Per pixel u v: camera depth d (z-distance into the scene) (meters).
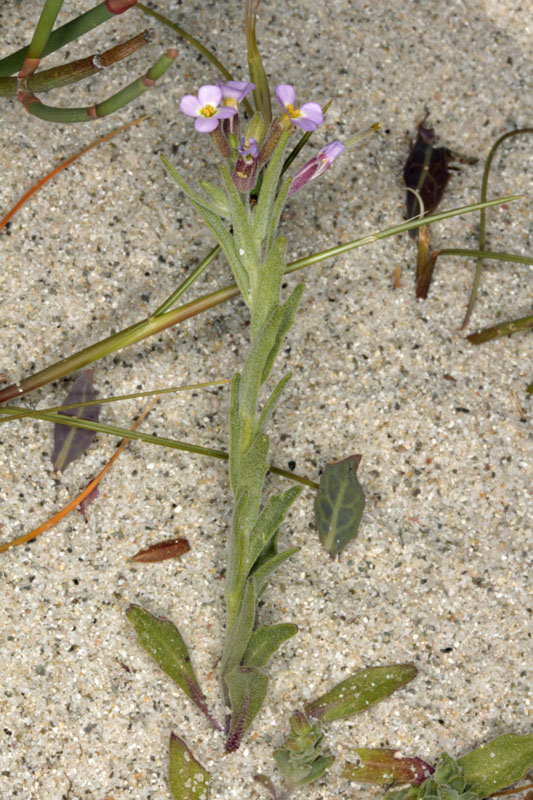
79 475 0.37
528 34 0.39
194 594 0.37
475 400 0.38
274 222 0.35
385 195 0.38
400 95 0.39
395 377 0.38
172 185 0.38
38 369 0.37
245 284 0.35
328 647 0.37
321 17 0.39
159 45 0.38
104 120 0.38
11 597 0.37
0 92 0.36
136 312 0.38
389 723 0.37
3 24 0.38
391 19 0.39
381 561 0.37
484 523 0.37
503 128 0.39
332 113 0.39
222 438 0.37
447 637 0.37
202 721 0.36
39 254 0.38
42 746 0.36
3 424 0.37
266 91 0.37
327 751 0.37
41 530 0.37
